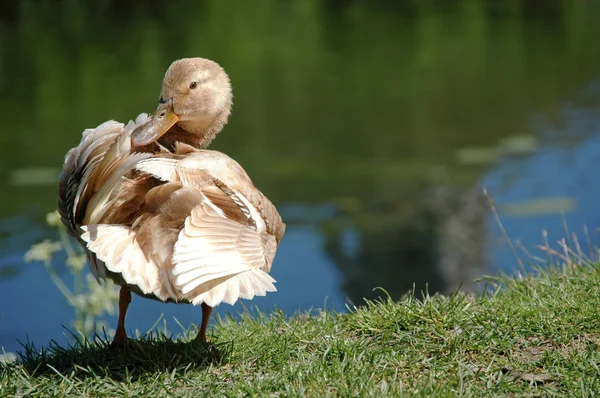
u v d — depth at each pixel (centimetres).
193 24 4500
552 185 2033
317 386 538
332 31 4550
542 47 4056
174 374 565
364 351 588
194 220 529
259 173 2259
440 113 2922
